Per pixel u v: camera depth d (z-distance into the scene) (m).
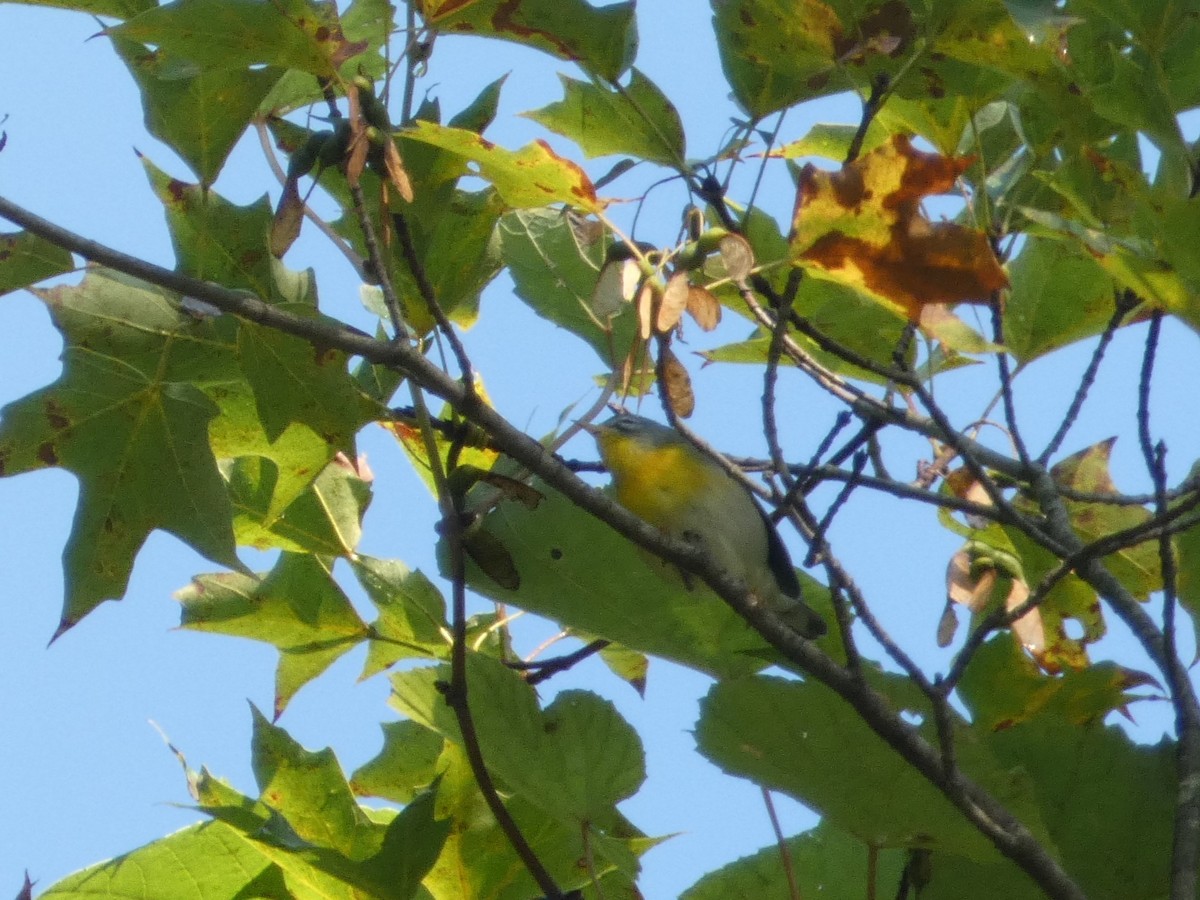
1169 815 4.78
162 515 5.24
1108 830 4.81
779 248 6.52
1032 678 5.35
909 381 5.45
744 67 5.45
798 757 4.38
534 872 4.56
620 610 5.28
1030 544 6.45
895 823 4.41
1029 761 4.90
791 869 4.59
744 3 5.11
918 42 4.96
